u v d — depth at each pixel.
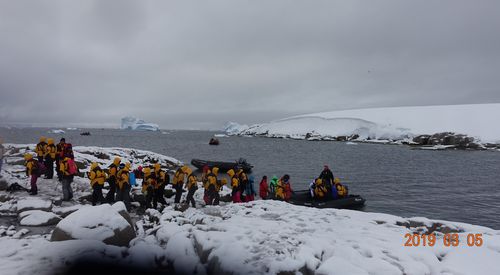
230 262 5.38
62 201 10.61
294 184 27.05
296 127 126.50
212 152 60.44
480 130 80.56
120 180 10.69
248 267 5.21
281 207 10.30
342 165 39.97
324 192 16.81
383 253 5.88
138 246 6.07
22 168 15.48
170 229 6.95
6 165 16.14
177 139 114.81
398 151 62.59
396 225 8.20
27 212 8.25
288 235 6.57
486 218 16.23
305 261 5.35
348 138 101.06
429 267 5.46
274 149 68.62
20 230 7.25
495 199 20.53
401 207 18.30
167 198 13.45
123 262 5.66
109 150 26.81
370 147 73.88
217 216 8.80
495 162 43.00
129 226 6.88
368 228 7.74
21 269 4.95
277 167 38.28
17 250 5.80
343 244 6.26
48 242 6.34
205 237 6.27
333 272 5.02
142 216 10.09
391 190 23.64
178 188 12.16
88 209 6.85
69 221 6.52
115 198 10.95
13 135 120.75
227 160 46.22
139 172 17.81
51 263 5.25
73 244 5.88
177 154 55.56
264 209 10.13
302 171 34.84
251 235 6.56
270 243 5.98
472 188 24.50
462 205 18.86
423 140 79.06
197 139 116.44
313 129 118.62
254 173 33.34
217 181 12.55
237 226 7.28
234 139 116.19
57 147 13.98
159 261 5.88
